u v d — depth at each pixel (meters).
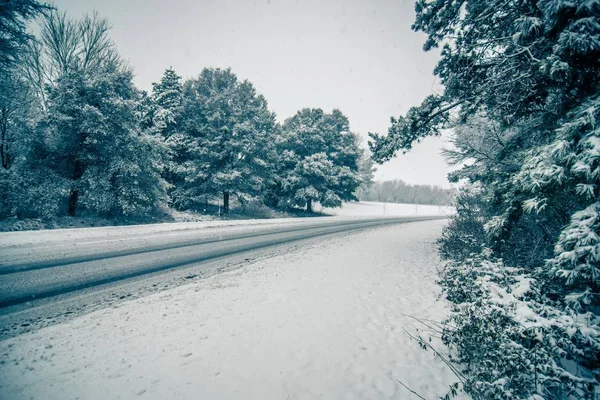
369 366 3.76
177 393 2.96
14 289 5.31
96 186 15.50
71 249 8.64
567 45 4.11
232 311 5.04
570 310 3.64
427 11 7.46
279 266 8.35
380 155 8.95
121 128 16.83
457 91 7.34
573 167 3.85
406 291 6.86
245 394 3.04
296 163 34.72
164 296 5.50
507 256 7.01
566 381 2.80
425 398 3.21
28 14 12.36
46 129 14.58
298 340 4.23
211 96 25.94
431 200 101.88
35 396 2.76
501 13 6.18
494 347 3.47
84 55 20.77
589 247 3.54
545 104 6.22
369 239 15.20
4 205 13.16
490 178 8.30
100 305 4.93
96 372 3.18
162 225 15.16
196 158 25.27
